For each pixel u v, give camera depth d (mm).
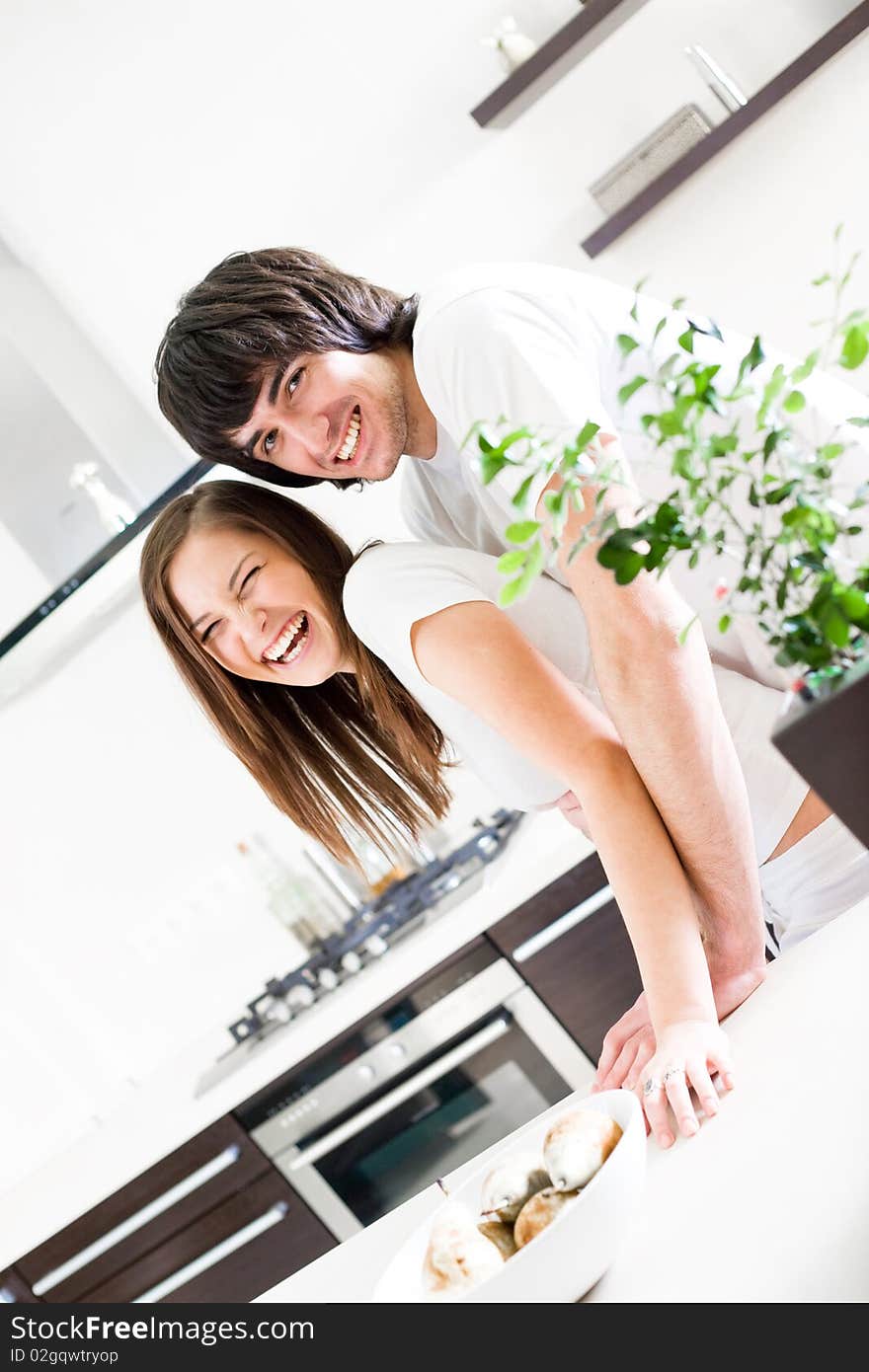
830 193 2846
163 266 3086
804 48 2818
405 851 3322
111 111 3072
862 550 1271
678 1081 996
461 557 1343
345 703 1734
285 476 1564
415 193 3066
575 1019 2883
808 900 1379
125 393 3002
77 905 3672
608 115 2947
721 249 2926
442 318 1261
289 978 3363
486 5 2969
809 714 618
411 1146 2979
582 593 1103
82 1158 3387
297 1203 3027
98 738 3568
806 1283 708
